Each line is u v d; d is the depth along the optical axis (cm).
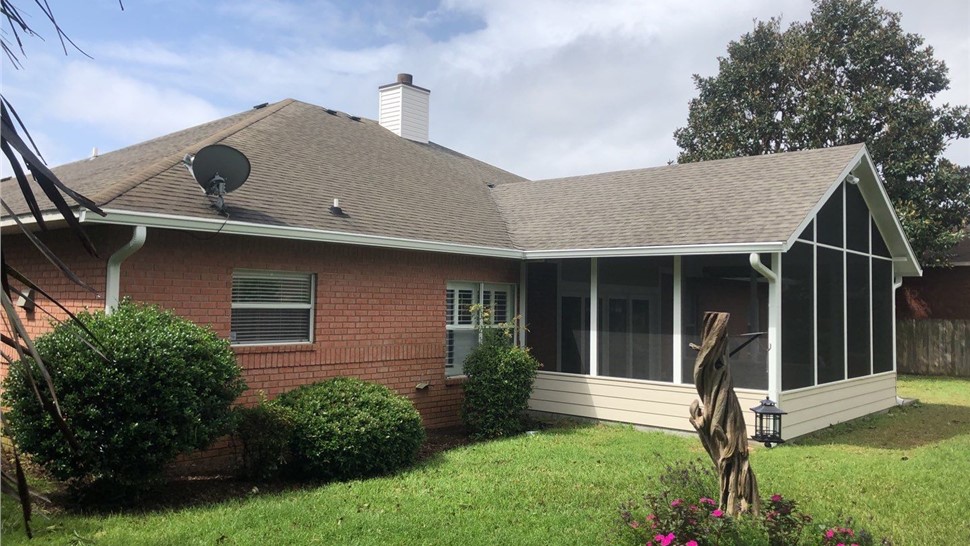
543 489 736
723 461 569
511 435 1080
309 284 972
